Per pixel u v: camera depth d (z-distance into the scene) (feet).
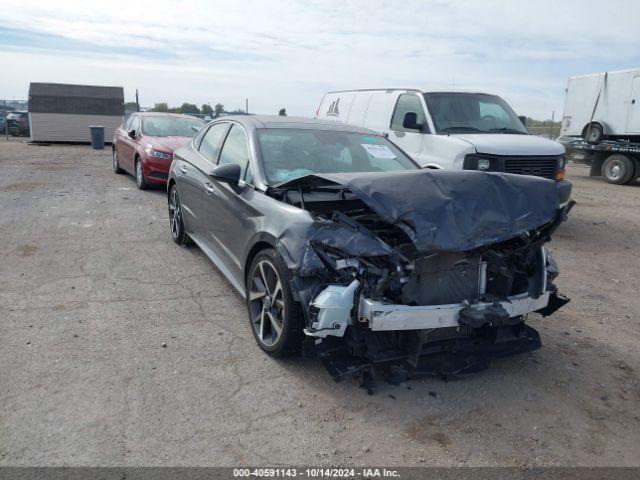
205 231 18.35
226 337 14.12
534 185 12.64
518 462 9.92
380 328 10.88
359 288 11.14
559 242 26.40
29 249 21.02
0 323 14.32
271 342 13.01
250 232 13.89
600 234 28.48
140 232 24.32
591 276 21.12
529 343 13.24
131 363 12.58
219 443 9.97
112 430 10.15
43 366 12.24
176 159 22.03
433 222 11.03
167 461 9.43
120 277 18.29
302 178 12.59
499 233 11.48
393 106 30.37
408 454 9.98
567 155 57.88
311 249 11.41
